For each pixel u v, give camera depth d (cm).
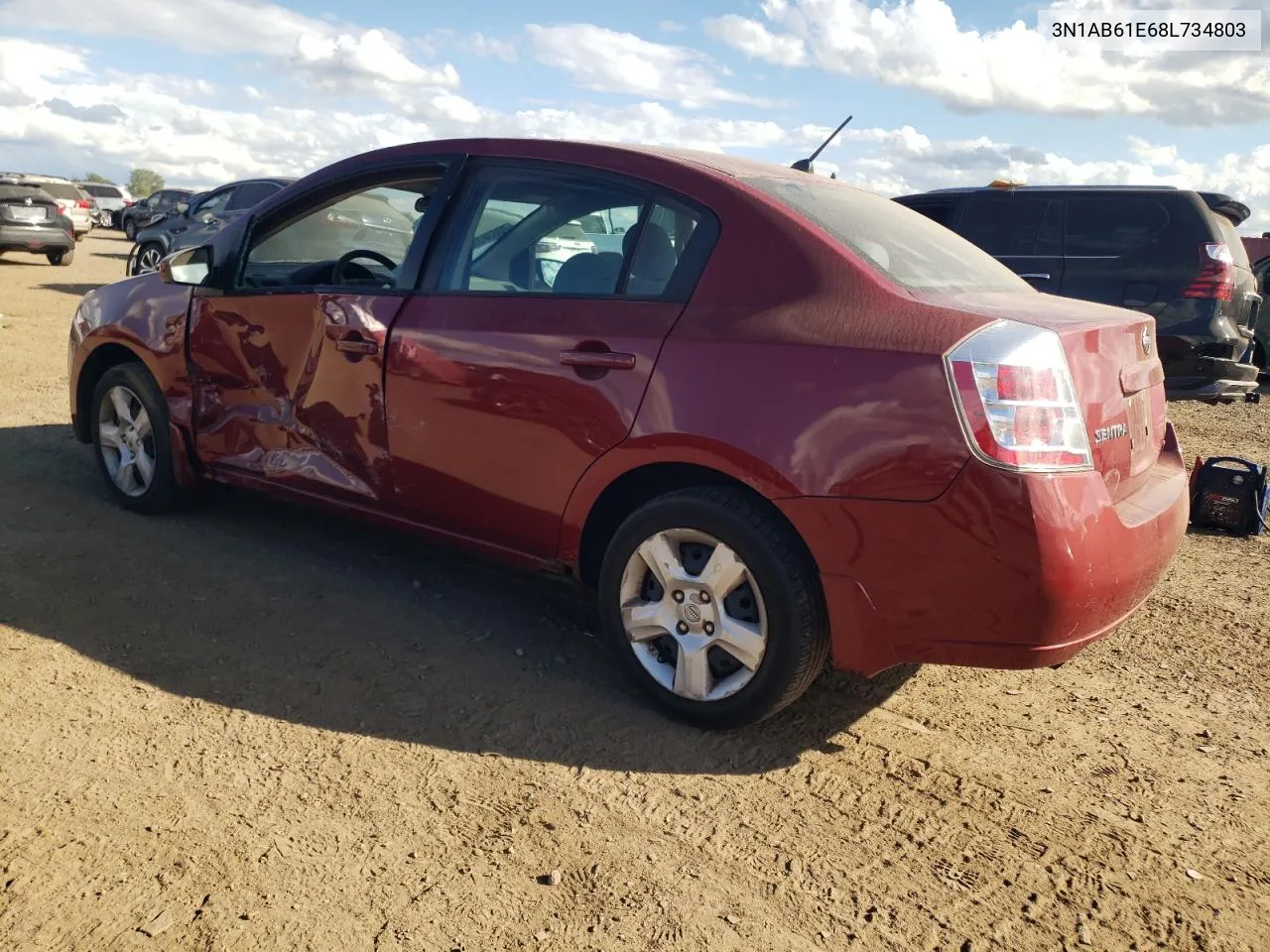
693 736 316
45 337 1035
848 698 350
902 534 272
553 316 331
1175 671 390
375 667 347
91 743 287
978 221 838
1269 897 253
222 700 317
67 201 2628
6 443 605
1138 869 262
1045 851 268
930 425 267
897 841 269
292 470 409
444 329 353
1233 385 768
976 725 337
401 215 394
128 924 218
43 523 464
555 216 346
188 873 236
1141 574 292
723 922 233
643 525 316
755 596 297
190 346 441
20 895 225
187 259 423
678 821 271
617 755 302
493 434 341
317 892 233
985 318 275
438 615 395
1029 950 230
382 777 282
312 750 293
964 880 254
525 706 328
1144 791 300
